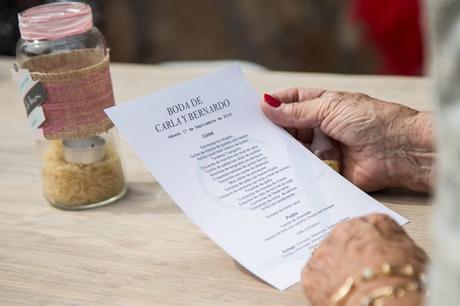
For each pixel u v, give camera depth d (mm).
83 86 1073
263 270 913
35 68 1074
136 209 1137
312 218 994
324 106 1100
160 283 925
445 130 556
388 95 1455
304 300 862
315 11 3234
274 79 1603
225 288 901
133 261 983
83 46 1096
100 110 1104
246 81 1135
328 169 1066
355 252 787
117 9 3156
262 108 1117
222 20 3283
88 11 1111
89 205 1146
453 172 552
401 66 2199
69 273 968
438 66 554
